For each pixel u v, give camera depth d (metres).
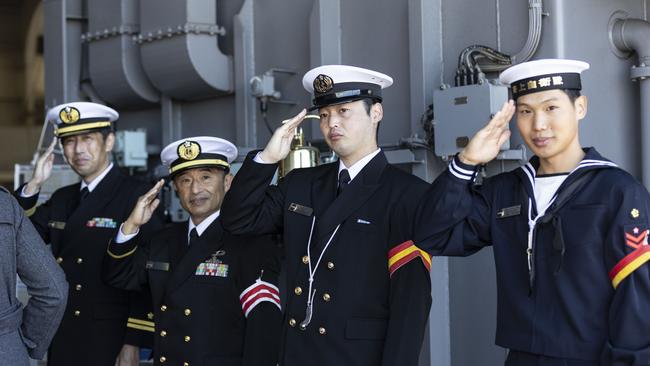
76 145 4.12
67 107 4.12
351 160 3.08
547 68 2.62
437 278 4.07
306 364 2.96
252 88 4.70
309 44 4.68
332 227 3.01
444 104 3.89
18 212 2.99
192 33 4.91
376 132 3.12
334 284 2.96
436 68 4.11
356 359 2.90
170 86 5.18
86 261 4.03
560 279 2.55
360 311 2.94
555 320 2.56
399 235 2.92
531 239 2.63
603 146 4.00
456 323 4.09
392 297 2.89
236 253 3.42
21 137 7.16
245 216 3.11
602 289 2.52
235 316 3.41
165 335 3.48
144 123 5.72
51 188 5.34
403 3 4.23
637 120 4.16
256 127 4.96
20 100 7.16
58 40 5.83
